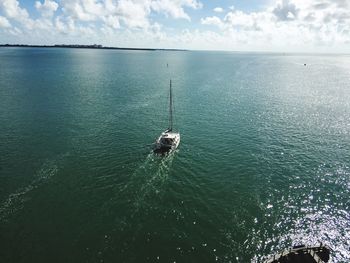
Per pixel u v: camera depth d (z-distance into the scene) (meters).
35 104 100.94
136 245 36.53
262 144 70.62
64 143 67.19
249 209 44.41
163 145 64.50
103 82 154.00
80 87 135.88
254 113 99.25
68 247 35.84
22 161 57.44
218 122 88.31
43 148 64.06
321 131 81.06
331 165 59.50
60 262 33.59
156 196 46.97
